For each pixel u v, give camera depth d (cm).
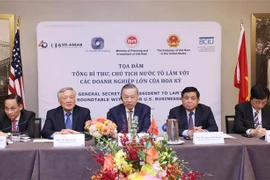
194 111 300
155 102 377
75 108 304
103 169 114
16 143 237
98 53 369
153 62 374
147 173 111
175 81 376
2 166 210
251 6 392
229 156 221
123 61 372
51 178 212
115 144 125
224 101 395
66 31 364
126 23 370
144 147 117
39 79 363
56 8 375
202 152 219
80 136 226
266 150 223
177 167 120
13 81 340
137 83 375
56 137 224
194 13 387
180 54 375
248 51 392
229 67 394
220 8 389
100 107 372
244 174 218
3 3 371
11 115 284
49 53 363
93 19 378
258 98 290
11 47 370
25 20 373
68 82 367
